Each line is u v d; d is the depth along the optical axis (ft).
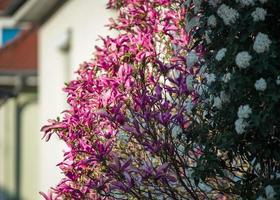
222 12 15.94
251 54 15.57
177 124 19.06
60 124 20.65
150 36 21.09
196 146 19.07
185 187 19.36
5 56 80.12
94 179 19.90
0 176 82.79
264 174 16.30
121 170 19.13
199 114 18.44
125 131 20.12
